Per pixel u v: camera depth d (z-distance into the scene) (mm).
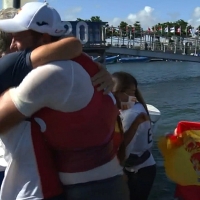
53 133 2057
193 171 3238
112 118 2168
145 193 3678
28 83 1957
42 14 2066
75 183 2102
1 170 2527
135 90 3490
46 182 2074
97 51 25719
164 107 15969
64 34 2188
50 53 1970
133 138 3336
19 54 2041
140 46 32125
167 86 24641
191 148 3254
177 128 3314
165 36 33969
